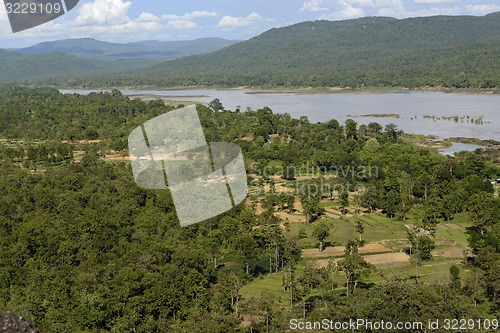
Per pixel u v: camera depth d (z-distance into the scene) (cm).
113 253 8119
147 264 7488
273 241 8988
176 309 6769
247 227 10094
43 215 9562
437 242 9769
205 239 9350
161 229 9350
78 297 6606
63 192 11281
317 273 7619
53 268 7550
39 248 8056
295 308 6988
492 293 6806
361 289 7225
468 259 8819
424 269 8400
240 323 6569
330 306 6769
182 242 8838
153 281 6906
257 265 8912
